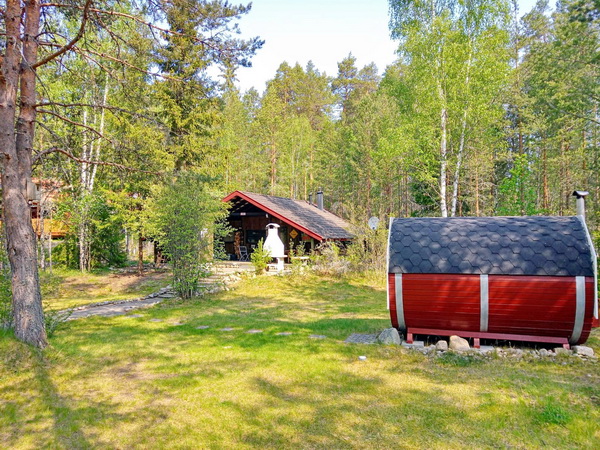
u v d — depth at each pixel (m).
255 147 36.94
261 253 17.73
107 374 5.47
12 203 5.91
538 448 3.36
